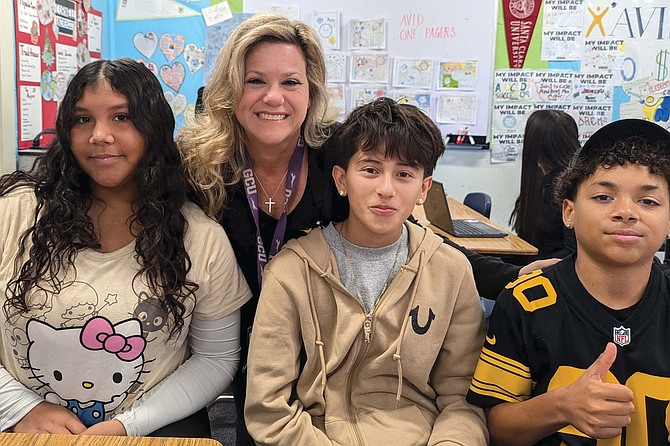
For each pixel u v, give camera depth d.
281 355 1.26
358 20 4.18
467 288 1.33
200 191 1.42
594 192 1.13
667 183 1.10
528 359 1.21
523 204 2.93
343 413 1.28
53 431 1.23
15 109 2.85
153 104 1.30
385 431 1.23
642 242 1.09
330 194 1.51
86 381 1.28
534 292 1.21
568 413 1.08
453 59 4.21
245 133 1.46
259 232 1.48
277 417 1.23
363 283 1.32
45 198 1.30
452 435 1.20
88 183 1.34
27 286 1.24
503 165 4.32
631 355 1.13
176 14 4.16
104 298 1.26
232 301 1.38
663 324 1.15
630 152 1.10
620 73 4.21
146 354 1.30
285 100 1.38
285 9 4.18
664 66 4.19
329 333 1.31
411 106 1.36
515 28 4.17
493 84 4.23
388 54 4.21
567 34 4.18
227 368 1.41
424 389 1.31
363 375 1.29
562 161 2.75
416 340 1.28
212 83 1.43
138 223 1.32
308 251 1.32
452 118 4.27
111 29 4.14
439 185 2.81
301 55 1.41
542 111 2.89
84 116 1.27
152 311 1.28
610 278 1.14
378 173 1.27
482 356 1.25
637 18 4.14
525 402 1.17
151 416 1.28
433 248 1.34
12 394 1.28
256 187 1.50
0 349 1.33
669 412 1.11
